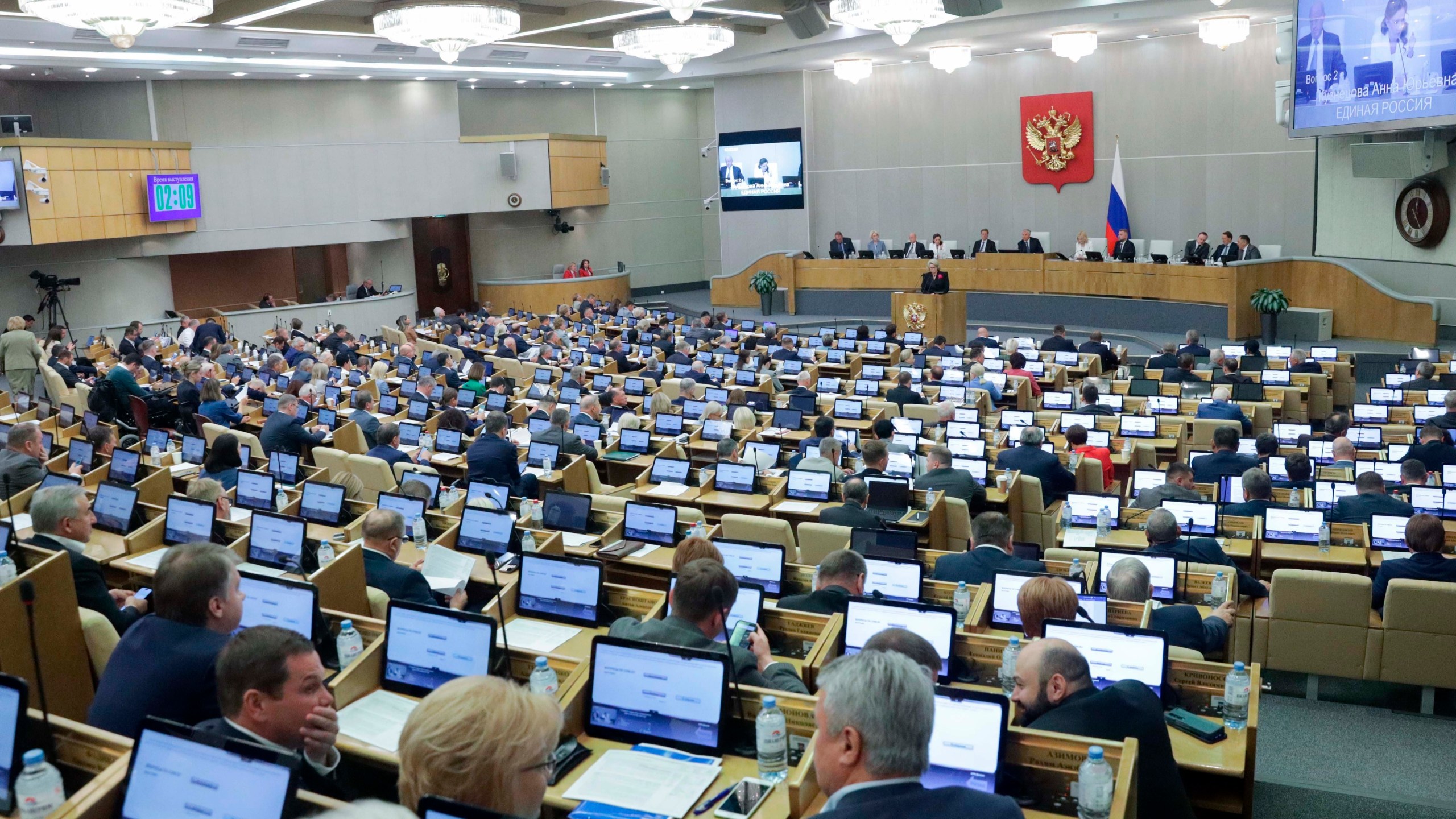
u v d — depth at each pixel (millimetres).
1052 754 3910
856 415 14180
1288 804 5773
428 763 2248
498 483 8836
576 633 5816
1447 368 16203
